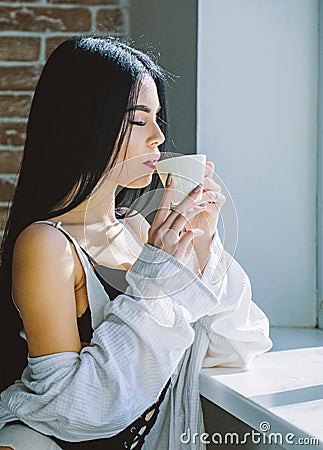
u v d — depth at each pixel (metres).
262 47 1.69
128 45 1.52
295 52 1.70
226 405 1.23
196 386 1.34
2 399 1.25
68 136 1.29
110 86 1.27
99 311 1.27
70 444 1.23
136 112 1.29
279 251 1.72
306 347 1.53
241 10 1.68
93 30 2.32
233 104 1.69
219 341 1.35
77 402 1.16
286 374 1.31
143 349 1.20
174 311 1.20
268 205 1.71
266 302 1.72
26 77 2.33
